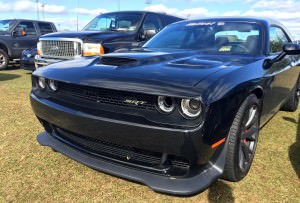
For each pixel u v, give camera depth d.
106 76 2.33
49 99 2.71
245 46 3.33
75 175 2.75
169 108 2.05
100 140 2.44
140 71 2.33
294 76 4.34
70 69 2.65
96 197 2.43
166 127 2.01
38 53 6.85
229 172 2.45
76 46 5.97
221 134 2.15
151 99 2.10
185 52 3.18
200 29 3.80
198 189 2.13
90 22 7.47
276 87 3.33
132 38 6.35
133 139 2.13
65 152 2.65
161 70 2.33
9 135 3.68
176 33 3.92
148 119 2.08
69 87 2.55
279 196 2.46
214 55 3.08
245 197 2.44
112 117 2.19
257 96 2.81
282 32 4.18
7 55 10.47
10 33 10.59
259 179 2.71
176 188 2.13
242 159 2.59
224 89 2.13
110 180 2.68
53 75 2.63
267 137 3.78
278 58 3.20
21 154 3.15
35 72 2.92
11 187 2.54
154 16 7.05
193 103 1.99
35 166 2.90
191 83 2.07
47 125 3.03
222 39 3.52
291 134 3.90
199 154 2.04
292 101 4.84
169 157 2.18
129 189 2.55
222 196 2.45
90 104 2.36
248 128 2.66
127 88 2.13
